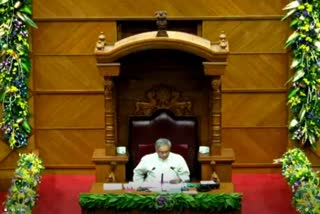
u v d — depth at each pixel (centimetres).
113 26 1298
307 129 1260
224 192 995
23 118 1255
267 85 1308
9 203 1018
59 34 1300
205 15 1294
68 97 1312
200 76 1148
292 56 1268
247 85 1309
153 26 1305
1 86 1241
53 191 1243
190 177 1124
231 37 1302
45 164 1319
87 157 1324
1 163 1265
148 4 1289
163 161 1060
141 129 1136
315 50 1244
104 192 1002
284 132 1312
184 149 1125
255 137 1317
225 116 1314
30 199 1032
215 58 1062
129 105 1159
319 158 1277
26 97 1259
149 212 962
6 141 1260
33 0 1288
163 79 1152
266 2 1291
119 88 1155
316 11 1241
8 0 1224
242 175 1316
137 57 1142
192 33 1305
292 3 1245
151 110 1155
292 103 1265
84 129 1319
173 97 1152
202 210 958
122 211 962
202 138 1156
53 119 1316
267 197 1212
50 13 1293
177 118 1147
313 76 1249
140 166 1062
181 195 959
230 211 958
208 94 1149
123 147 1128
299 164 1119
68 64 1307
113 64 1065
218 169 1105
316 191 1020
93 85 1310
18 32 1234
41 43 1300
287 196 1216
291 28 1271
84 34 1302
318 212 988
